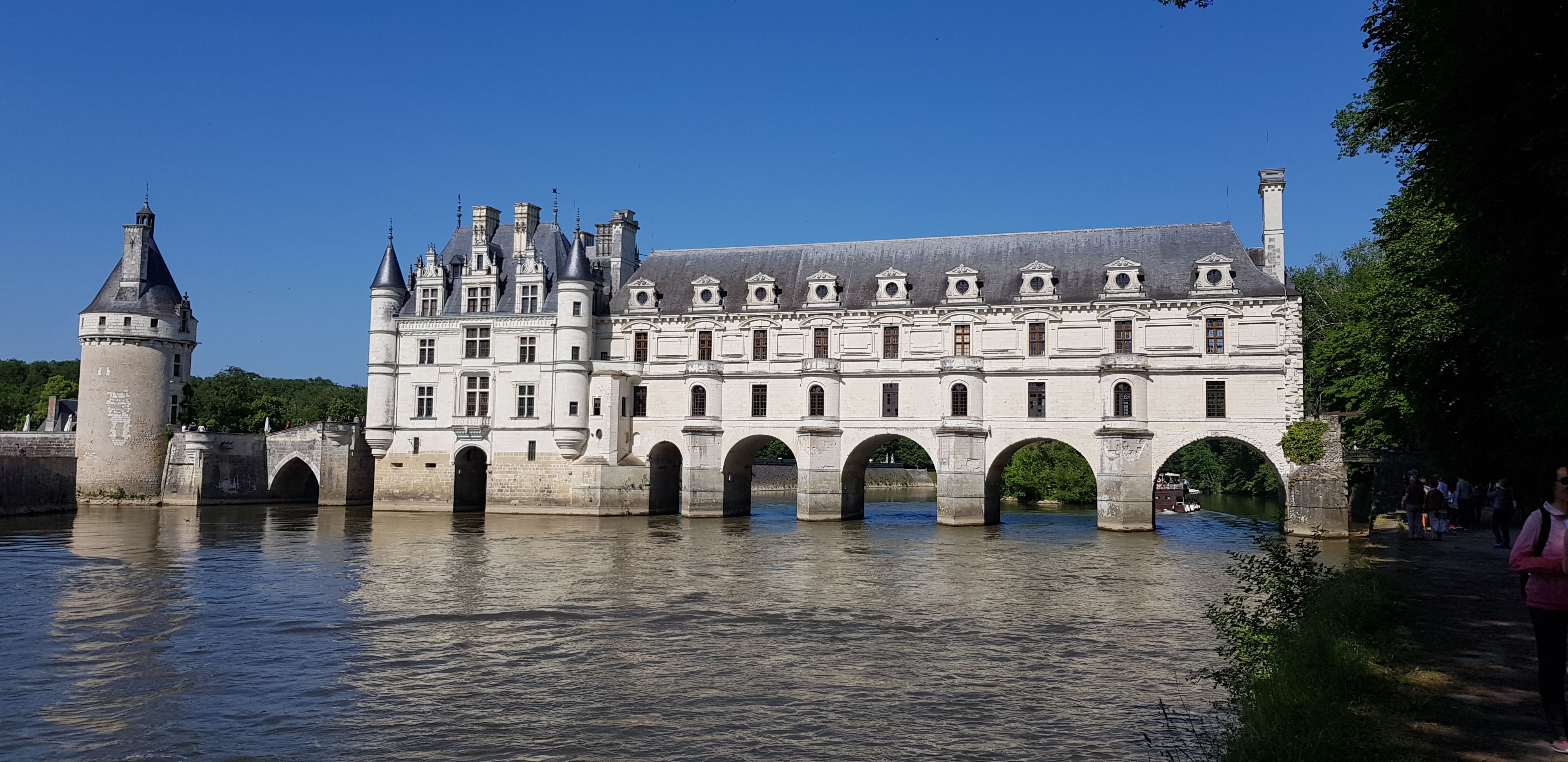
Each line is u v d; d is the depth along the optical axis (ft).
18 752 63.87
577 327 257.96
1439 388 90.27
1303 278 300.81
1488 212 63.77
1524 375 70.49
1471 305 72.28
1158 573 144.15
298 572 144.46
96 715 71.67
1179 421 217.36
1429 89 66.59
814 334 247.09
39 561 157.99
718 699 75.00
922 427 237.25
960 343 236.22
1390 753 43.86
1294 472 201.77
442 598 121.60
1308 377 266.77
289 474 318.86
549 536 201.87
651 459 260.42
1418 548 118.73
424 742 65.21
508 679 81.35
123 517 252.21
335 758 62.34
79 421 292.61
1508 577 91.35
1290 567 77.71
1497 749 44.29
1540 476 81.30
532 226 276.82
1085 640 95.35
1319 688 51.16
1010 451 236.84
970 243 249.96
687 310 258.37
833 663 86.22
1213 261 219.20
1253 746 45.44
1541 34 58.80
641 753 62.54
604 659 88.28
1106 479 218.18
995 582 135.54
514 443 263.08
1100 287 229.86
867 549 179.11
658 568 149.38
